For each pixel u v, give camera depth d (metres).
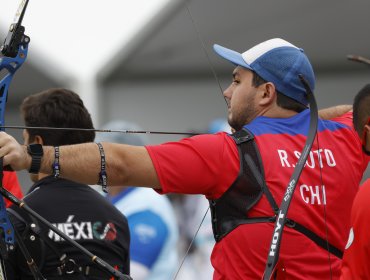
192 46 37.19
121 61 37.03
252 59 14.87
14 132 35.56
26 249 14.29
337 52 38.06
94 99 37.06
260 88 14.78
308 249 14.02
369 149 14.28
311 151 14.57
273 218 13.86
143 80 38.25
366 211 13.39
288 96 14.76
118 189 22.28
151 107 38.34
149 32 36.53
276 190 13.95
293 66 14.77
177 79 38.81
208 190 14.12
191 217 32.47
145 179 13.81
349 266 13.64
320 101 38.75
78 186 16.08
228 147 14.11
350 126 15.37
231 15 36.00
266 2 36.12
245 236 13.93
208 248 32.62
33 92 36.16
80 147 13.62
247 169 13.99
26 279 15.23
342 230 14.59
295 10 36.28
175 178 13.85
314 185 14.32
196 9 35.88
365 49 37.88
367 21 37.03
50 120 16.36
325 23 37.06
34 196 15.68
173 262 22.66
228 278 14.11
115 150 13.70
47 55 36.09
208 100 38.91
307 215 14.12
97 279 15.52
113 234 16.14
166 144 14.05
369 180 13.59
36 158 13.27
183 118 38.91
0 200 13.81
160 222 22.16
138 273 21.83
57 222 15.52
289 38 37.28
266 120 14.62
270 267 13.02
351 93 38.50
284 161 14.16
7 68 13.92
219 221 14.26
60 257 15.22
